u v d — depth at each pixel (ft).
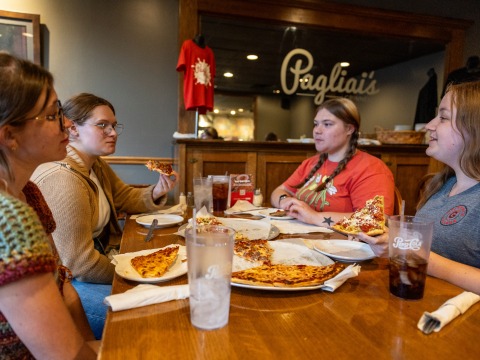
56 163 4.16
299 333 1.98
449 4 12.80
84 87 10.28
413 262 2.41
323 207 5.81
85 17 10.10
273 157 10.14
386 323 2.11
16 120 2.32
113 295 2.27
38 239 1.90
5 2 9.43
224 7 10.78
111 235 5.64
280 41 12.75
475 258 3.25
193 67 9.77
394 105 15.30
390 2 12.22
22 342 2.06
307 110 16.76
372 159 5.68
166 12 10.66
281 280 2.53
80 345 2.05
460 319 2.17
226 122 19.86
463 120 3.39
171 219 4.78
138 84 10.68
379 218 3.19
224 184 5.74
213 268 1.98
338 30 11.91
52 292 1.96
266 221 4.82
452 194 3.74
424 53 14.24
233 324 2.08
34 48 9.58
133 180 10.93
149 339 1.89
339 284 2.57
